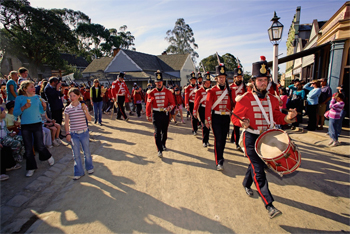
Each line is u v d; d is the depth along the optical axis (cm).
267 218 308
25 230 291
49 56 3622
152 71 3138
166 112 553
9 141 473
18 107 421
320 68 1023
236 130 593
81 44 6075
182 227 290
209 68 4881
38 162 510
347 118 846
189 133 813
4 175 424
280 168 286
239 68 521
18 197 365
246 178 364
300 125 878
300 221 302
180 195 367
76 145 426
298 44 1838
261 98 334
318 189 387
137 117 1166
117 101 1024
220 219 306
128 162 512
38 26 3403
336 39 799
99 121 941
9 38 3272
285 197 362
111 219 306
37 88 760
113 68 3142
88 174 450
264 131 318
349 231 281
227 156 554
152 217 310
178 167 483
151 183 409
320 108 757
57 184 414
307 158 532
